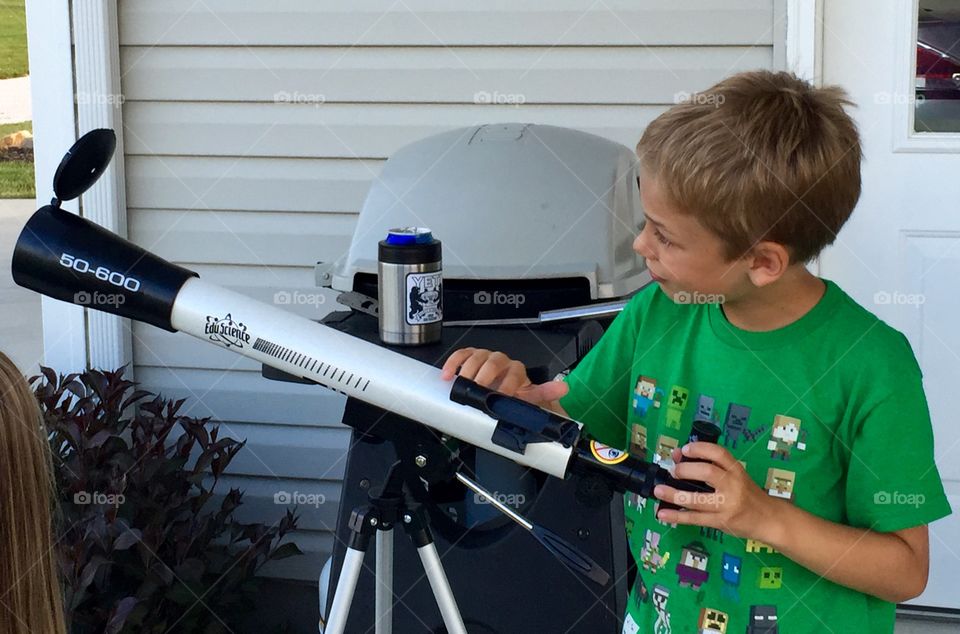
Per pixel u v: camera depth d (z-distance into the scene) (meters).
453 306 1.88
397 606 1.69
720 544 1.26
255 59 2.80
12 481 0.98
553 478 1.62
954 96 2.55
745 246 1.16
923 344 2.65
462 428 1.26
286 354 1.33
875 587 1.17
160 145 2.87
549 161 1.93
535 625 1.66
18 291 6.88
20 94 12.15
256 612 2.91
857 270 2.65
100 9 2.77
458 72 2.73
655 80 2.66
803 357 1.22
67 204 2.84
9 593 0.99
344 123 2.79
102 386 2.67
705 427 1.17
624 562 1.69
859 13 2.56
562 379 1.55
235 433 2.92
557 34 2.68
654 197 1.18
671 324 1.35
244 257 2.88
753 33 2.60
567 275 1.85
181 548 2.47
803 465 1.22
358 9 2.74
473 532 1.67
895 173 2.60
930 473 1.18
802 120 1.14
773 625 1.25
